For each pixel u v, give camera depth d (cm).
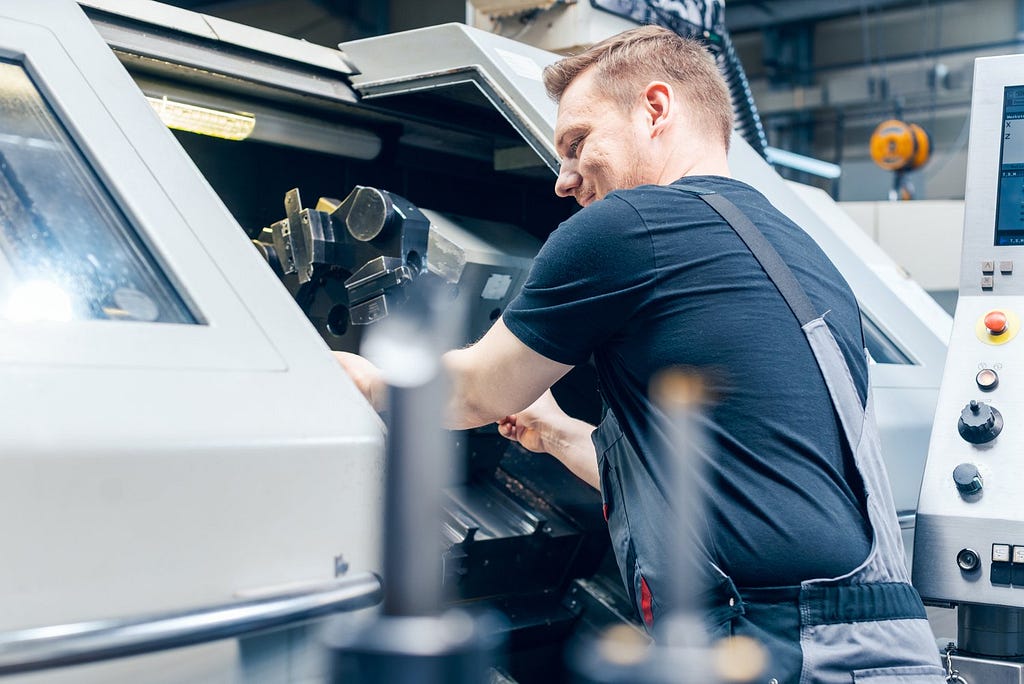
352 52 187
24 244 94
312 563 90
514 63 178
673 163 139
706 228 124
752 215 129
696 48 144
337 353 128
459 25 176
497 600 187
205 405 86
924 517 164
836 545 116
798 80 1025
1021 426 164
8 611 73
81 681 74
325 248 163
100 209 102
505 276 174
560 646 196
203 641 79
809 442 119
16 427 75
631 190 125
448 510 184
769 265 124
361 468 94
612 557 202
